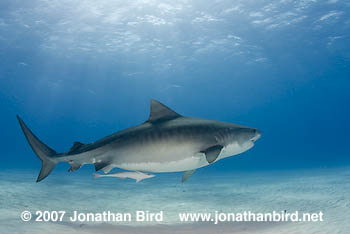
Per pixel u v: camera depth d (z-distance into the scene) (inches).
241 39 1279.5
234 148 191.3
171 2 971.9
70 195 398.6
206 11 1034.7
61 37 1253.1
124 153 182.7
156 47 1381.6
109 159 186.1
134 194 447.8
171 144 177.0
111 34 1224.2
